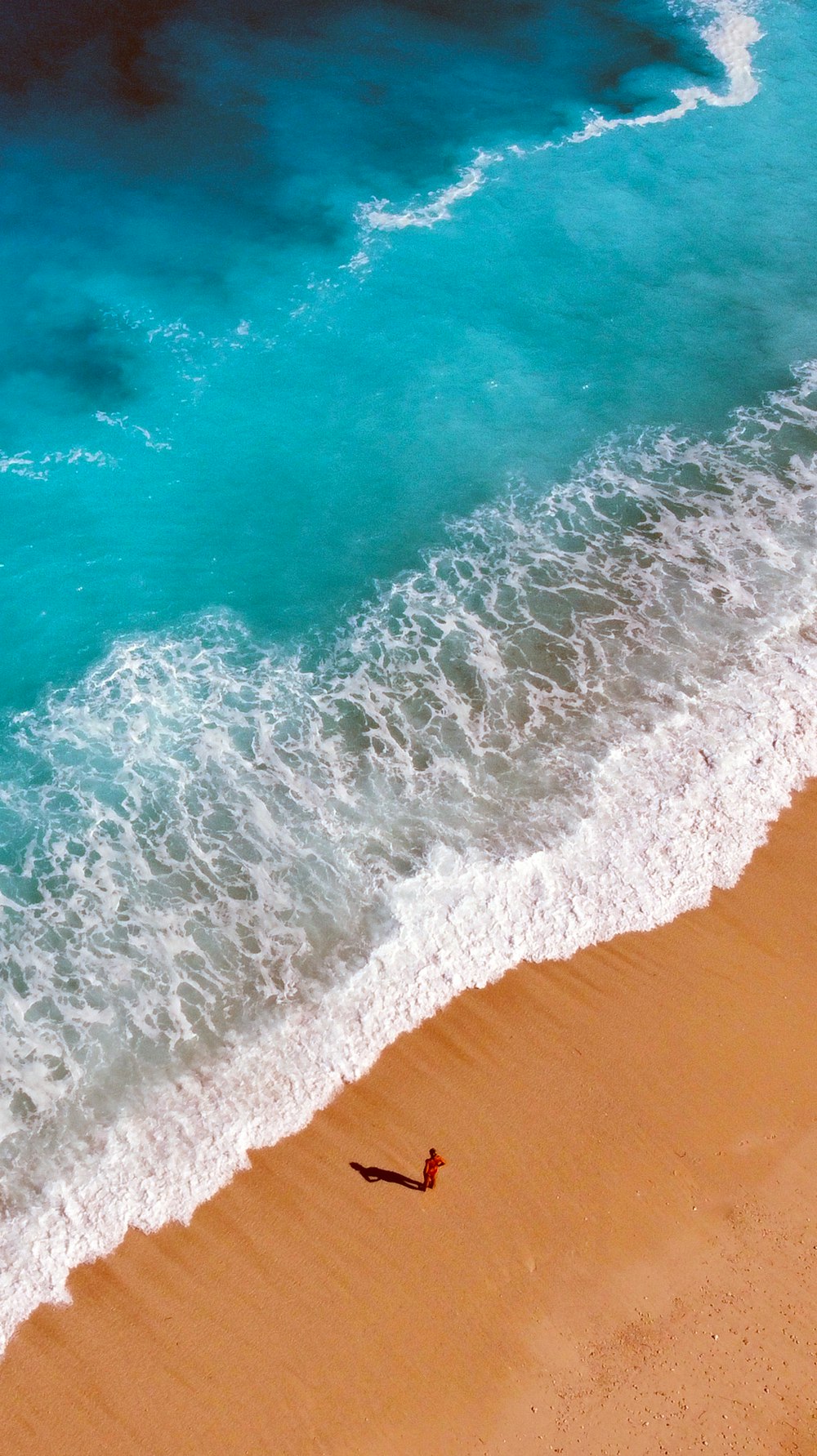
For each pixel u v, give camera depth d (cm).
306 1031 2228
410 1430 1791
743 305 4050
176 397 3659
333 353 3831
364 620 3052
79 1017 2258
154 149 4603
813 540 3206
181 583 3147
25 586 3119
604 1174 2050
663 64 5303
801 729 2727
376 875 2475
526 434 3575
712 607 3030
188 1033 2230
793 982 2323
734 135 4869
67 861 2522
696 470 3453
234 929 2395
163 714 2825
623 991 2295
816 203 4506
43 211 4269
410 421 3609
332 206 4416
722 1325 1895
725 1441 1795
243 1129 2092
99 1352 1853
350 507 3350
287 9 5503
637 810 2578
